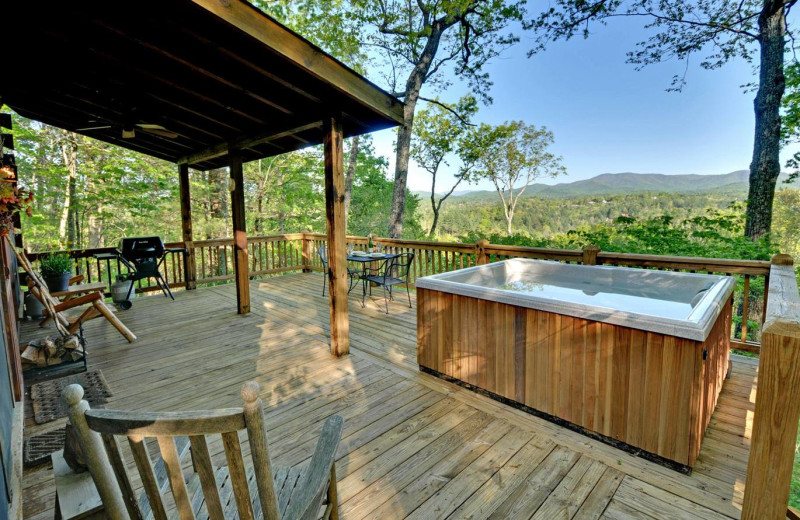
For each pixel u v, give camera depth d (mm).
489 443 2189
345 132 4070
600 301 3281
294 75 2951
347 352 3602
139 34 2555
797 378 1190
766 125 6551
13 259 4125
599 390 2164
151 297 6020
